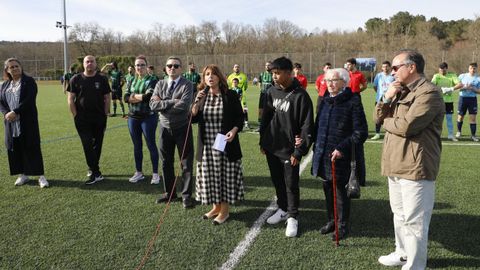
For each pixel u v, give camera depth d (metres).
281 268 3.16
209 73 4.00
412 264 2.93
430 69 36.09
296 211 3.90
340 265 3.20
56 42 55.06
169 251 3.49
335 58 40.16
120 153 7.56
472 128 8.62
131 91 5.39
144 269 3.18
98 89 5.45
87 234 3.86
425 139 2.83
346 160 3.57
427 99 2.73
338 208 3.71
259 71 41.75
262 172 6.12
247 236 3.79
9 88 5.22
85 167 6.48
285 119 3.79
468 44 44.84
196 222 4.16
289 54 41.22
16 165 5.44
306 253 3.42
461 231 3.82
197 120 4.12
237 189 4.16
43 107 16.64
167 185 4.73
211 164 4.07
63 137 9.27
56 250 3.52
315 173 3.72
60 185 5.52
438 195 4.88
